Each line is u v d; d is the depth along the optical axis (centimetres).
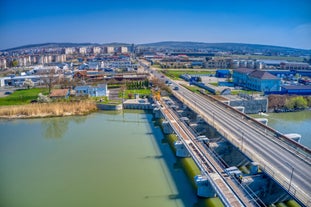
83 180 4228
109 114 8594
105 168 4647
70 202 3619
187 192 3847
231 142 4384
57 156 5203
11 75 14625
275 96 9162
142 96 10144
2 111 8106
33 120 7875
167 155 5216
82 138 6300
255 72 11500
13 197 3750
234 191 3092
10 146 5812
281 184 3022
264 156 3891
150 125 7394
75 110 8450
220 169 3688
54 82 12244
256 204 2859
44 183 4150
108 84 12425
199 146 4594
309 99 8994
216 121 5866
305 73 15550
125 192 3853
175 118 6606
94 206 3516
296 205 3494
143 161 4928
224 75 14950
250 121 5944
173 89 10688
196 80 13138
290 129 6656
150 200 3644
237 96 9356
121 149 5534
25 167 4728
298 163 3662
